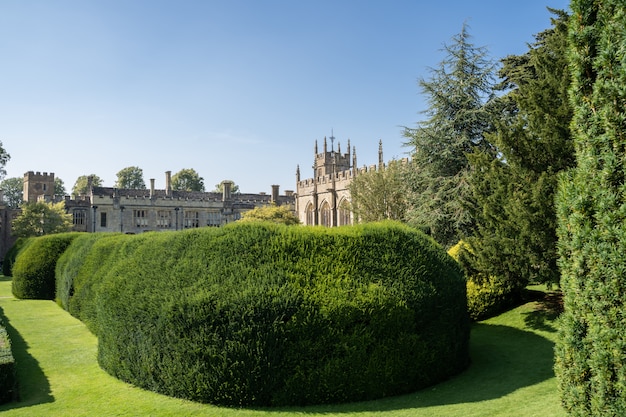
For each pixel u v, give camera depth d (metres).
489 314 16.02
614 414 5.16
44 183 82.62
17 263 26.16
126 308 10.02
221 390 8.54
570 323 5.90
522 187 13.20
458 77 22.34
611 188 5.36
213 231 10.39
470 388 9.38
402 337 9.19
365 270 9.60
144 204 72.31
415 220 22.03
